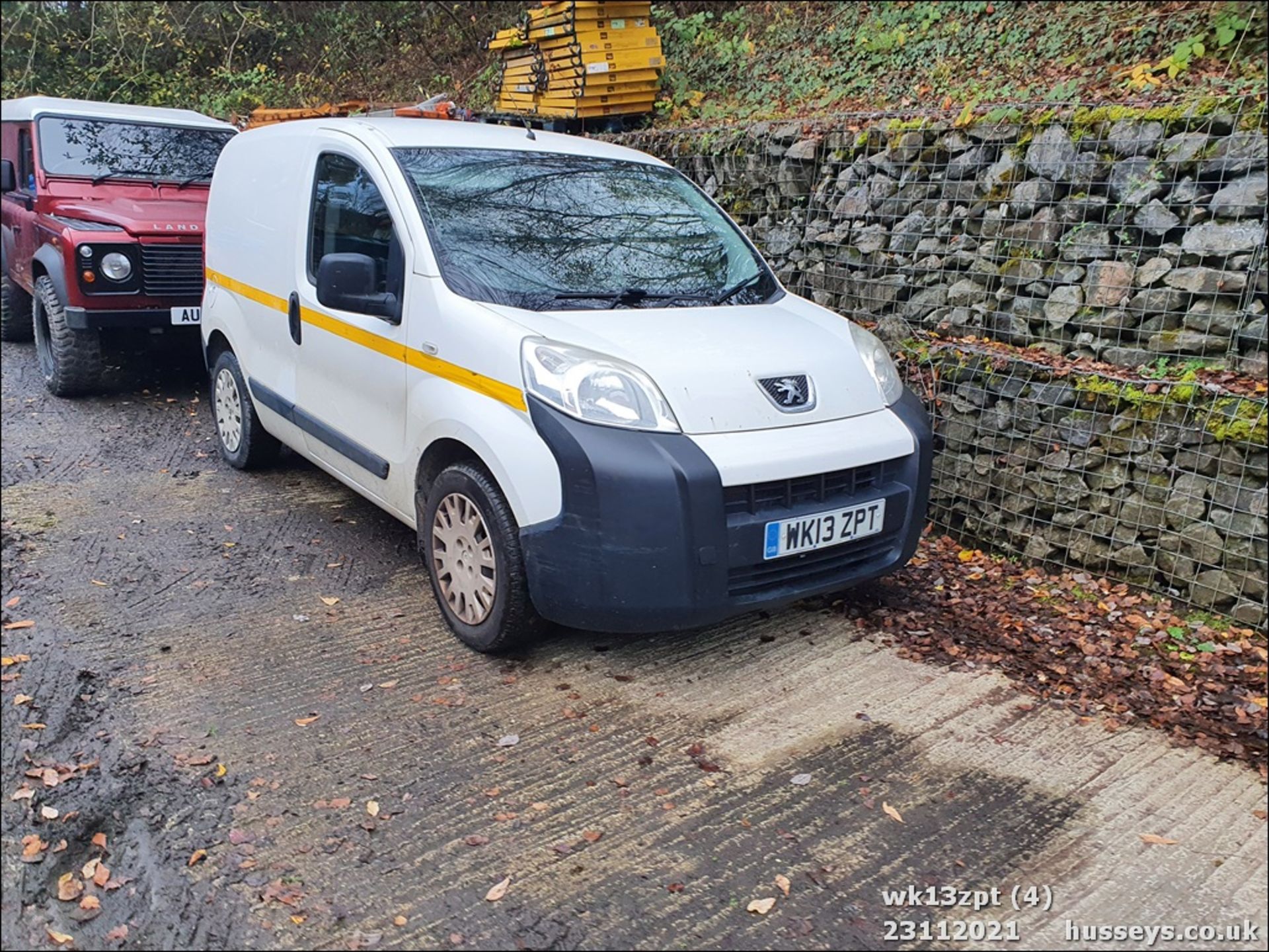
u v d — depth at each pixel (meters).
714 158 7.29
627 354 3.44
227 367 5.75
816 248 6.50
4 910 2.55
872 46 8.70
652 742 3.31
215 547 4.85
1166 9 6.95
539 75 9.02
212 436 6.70
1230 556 4.12
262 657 3.81
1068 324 5.05
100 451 6.31
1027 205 5.25
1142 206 4.81
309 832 2.83
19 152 8.34
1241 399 4.12
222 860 2.72
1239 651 3.92
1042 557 4.73
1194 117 4.66
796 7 10.09
